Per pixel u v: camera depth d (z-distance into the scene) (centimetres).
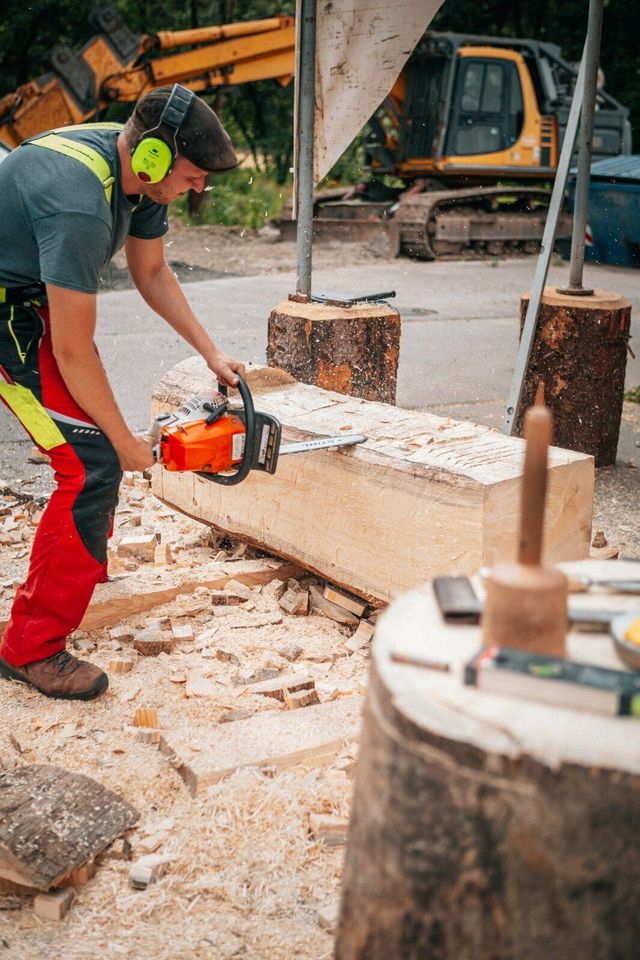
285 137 2331
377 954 143
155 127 245
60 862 206
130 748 258
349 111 429
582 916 128
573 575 166
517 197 1516
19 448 542
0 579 354
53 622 280
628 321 512
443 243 1456
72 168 246
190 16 2205
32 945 194
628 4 2055
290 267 1327
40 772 229
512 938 131
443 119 1455
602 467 527
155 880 212
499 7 2162
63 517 270
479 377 736
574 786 122
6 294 259
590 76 486
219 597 347
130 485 477
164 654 312
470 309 1048
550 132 1515
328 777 243
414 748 129
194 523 426
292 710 272
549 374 517
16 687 288
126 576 355
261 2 2289
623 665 138
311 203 443
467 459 285
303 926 200
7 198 251
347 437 304
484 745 123
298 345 441
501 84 1465
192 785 240
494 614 139
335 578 321
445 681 134
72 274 244
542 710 128
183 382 375
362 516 304
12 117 1226
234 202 1933
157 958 191
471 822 128
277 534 340
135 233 292
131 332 869
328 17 416
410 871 135
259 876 213
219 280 1201
